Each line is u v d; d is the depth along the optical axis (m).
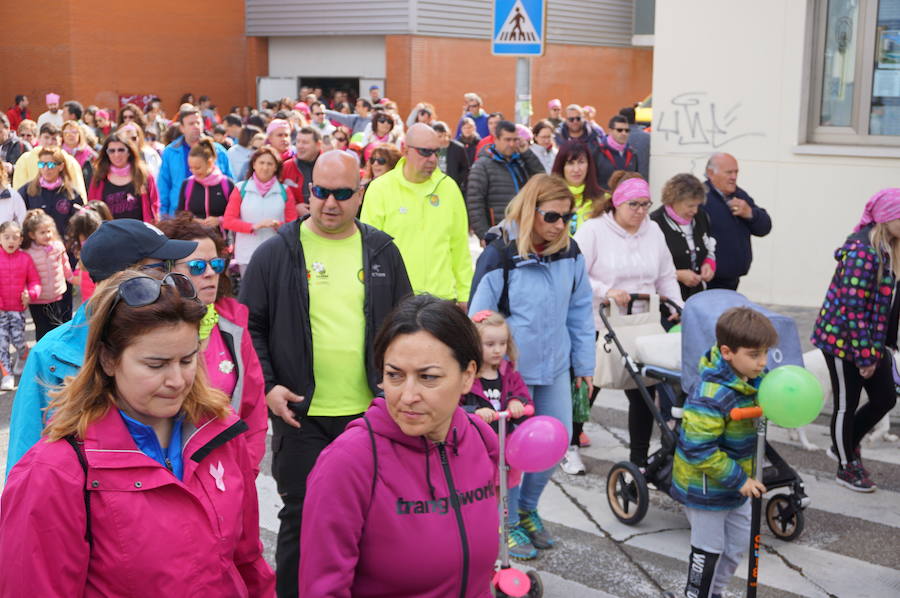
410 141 6.54
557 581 5.00
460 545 2.60
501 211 9.20
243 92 27.70
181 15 26.17
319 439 4.35
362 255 4.43
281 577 4.29
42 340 2.99
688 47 11.14
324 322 4.32
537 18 8.74
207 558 2.53
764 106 10.80
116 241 3.09
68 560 2.35
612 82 30.38
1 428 7.36
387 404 2.57
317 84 26.88
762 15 10.67
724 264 7.54
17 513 2.33
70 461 2.38
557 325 5.13
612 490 5.77
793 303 10.94
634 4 30.50
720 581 4.63
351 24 25.56
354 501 2.53
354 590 2.60
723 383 4.36
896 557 5.33
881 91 10.32
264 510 5.91
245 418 3.77
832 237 10.63
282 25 26.78
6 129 13.35
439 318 2.49
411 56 24.81
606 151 12.55
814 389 4.00
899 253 5.94
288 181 9.83
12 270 8.38
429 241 6.62
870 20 10.27
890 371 6.15
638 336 6.01
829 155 10.50
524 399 4.88
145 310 2.38
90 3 24.62
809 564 5.24
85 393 2.45
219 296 3.71
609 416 7.77
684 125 11.31
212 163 9.88
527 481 5.27
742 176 11.02
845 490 6.25
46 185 9.83
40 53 24.83
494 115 15.73
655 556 5.30
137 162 9.75
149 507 2.46
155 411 2.45
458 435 2.68
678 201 6.93
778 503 5.54
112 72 25.17
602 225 6.27
